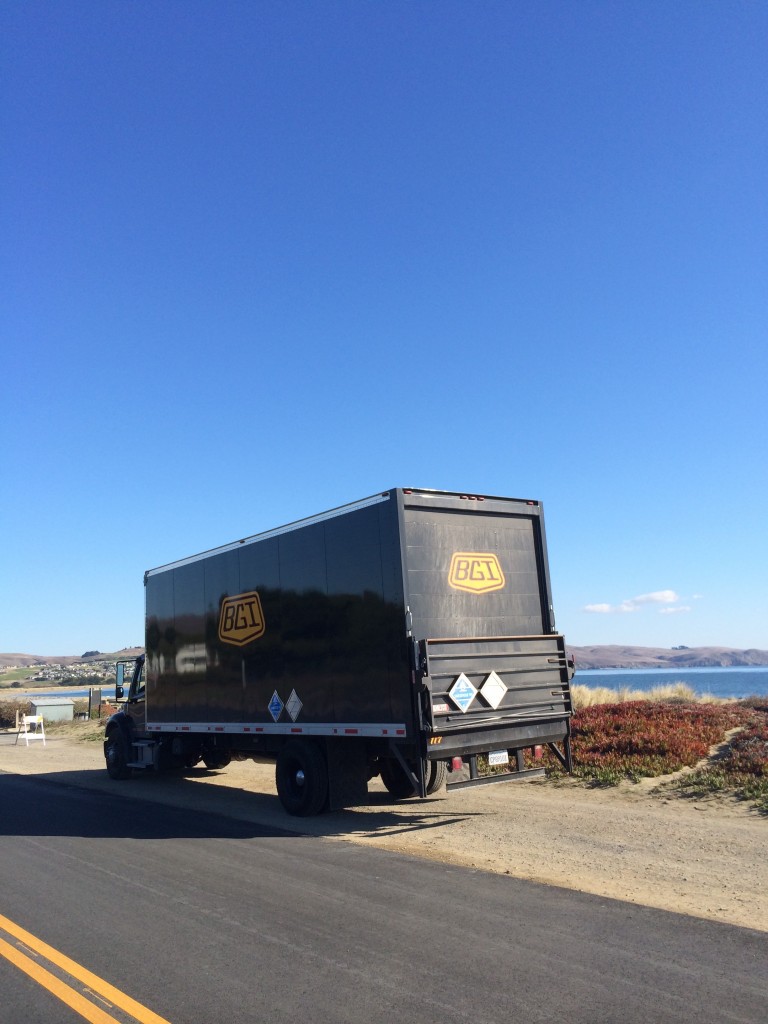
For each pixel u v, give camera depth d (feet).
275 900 21.66
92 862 27.07
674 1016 14.08
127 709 53.47
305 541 36.83
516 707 33.58
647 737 45.42
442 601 32.68
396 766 38.91
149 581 50.55
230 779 51.26
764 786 34.99
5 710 128.98
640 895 21.89
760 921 19.47
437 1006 14.65
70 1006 15.02
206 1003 15.01
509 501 35.78
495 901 21.33
